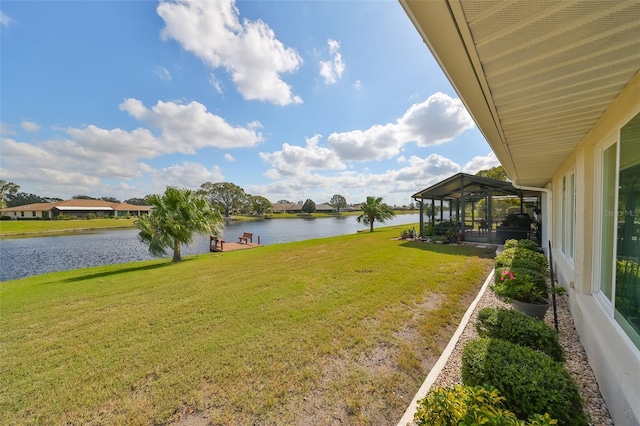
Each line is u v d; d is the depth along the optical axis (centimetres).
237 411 208
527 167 420
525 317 239
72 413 213
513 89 151
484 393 133
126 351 301
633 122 164
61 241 1847
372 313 379
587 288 268
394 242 1175
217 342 314
